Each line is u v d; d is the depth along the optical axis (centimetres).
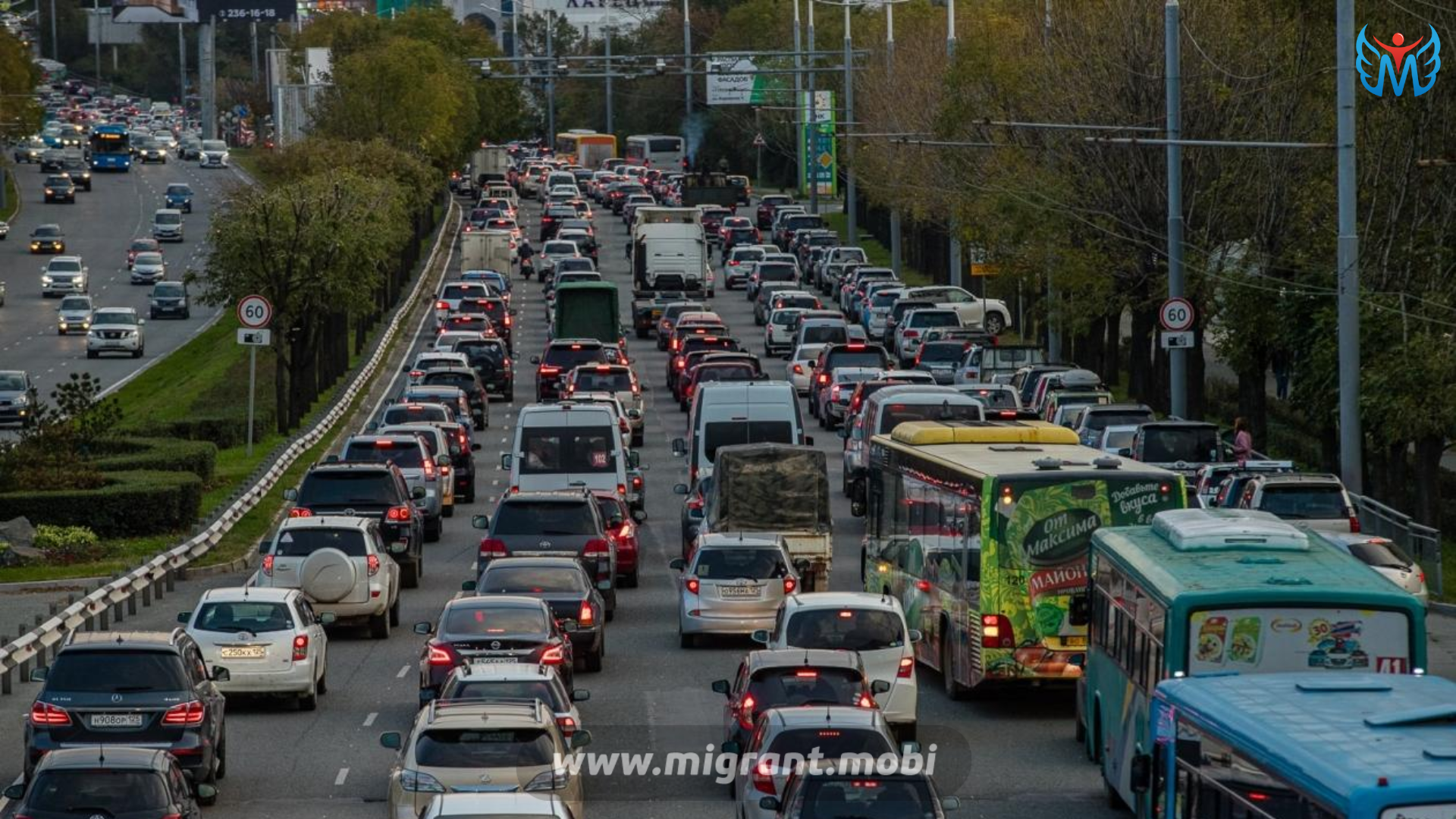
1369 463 15312
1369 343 13738
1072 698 8894
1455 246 14000
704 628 9844
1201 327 17888
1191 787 5291
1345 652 6184
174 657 6962
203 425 17950
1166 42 14650
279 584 10100
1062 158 18600
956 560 8700
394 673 9475
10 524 12925
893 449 10081
